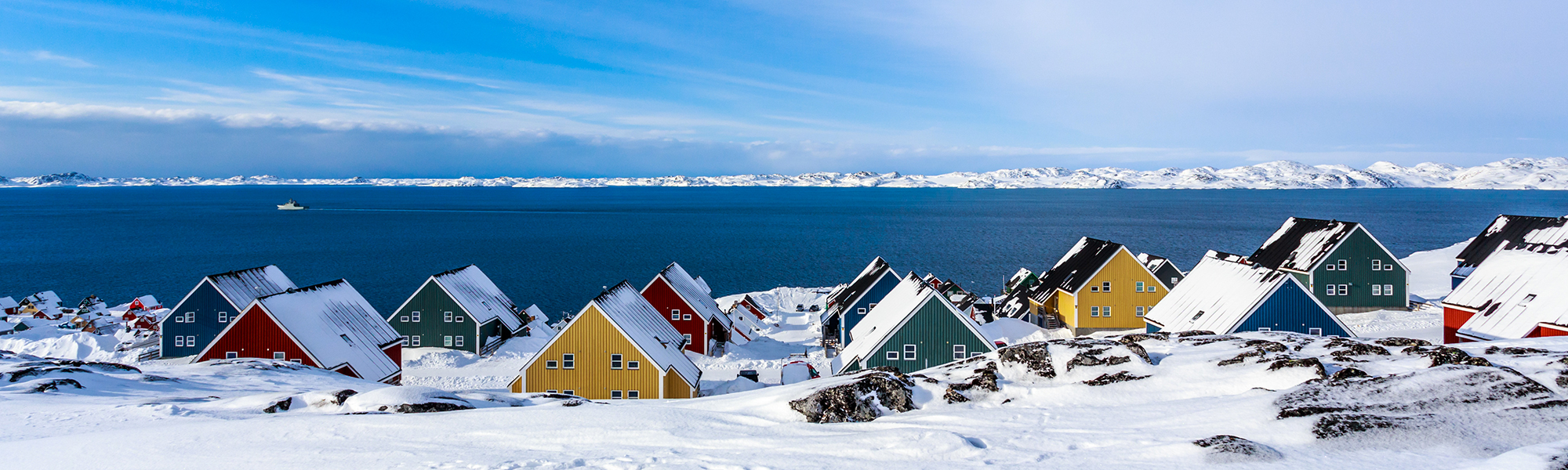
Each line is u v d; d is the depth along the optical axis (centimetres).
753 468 1221
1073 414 1542
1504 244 4941
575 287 8825
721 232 16925
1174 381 1825
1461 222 18588
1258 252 5672
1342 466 1071
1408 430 1192
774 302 7119
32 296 6906
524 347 4894
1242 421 1323
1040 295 5544
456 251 12656
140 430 1667
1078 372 1969
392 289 8569
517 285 8906
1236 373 1834
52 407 2097
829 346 4906
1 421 1873
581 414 1706
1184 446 1180
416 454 1394
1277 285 3566
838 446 1350
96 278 9425
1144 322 4866
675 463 1273
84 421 1872
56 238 14738
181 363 3559
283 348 3597
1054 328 5275
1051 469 1141
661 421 1622
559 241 14575
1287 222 5678
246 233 16338
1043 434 1370
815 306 6744
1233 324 3578
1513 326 3262
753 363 4372
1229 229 17025
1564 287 3222
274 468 1324
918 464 1213
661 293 4772
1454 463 1065
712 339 5047
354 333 3900
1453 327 3797
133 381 2703
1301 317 3572
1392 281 4788
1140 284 4862
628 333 3197
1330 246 4784
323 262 11025
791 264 10938
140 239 14675
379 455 1389
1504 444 1135
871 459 1257
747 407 1755
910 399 1750
